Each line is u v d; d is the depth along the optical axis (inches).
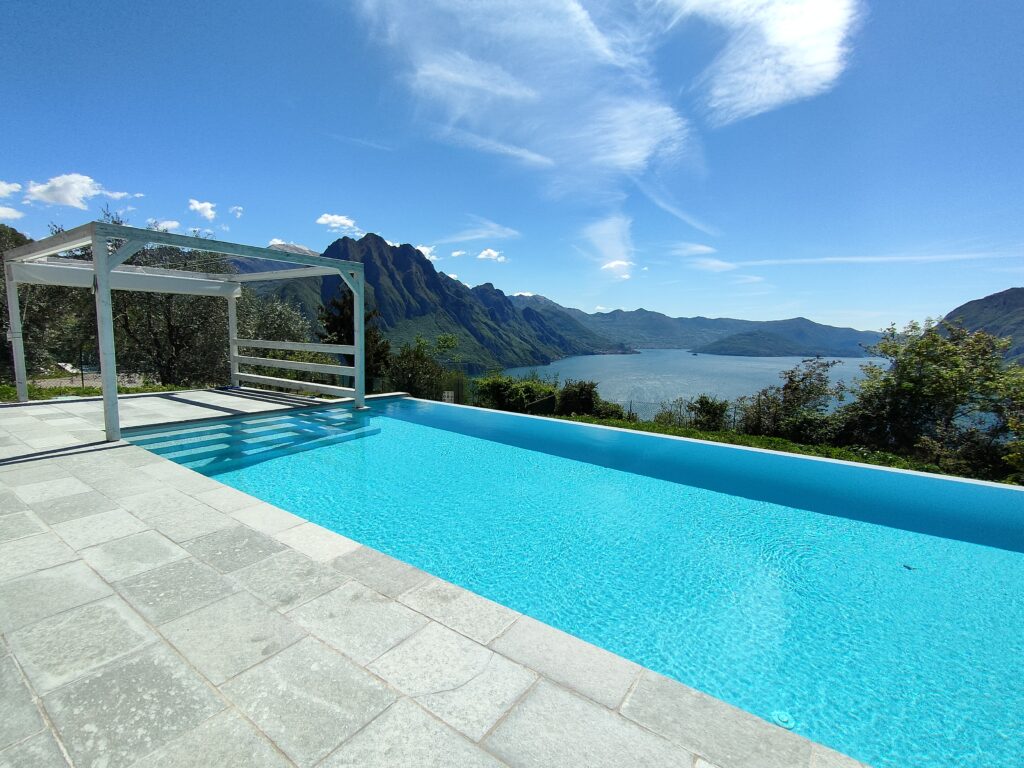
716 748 57.7
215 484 153.0
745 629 115.0
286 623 80.7
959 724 87.0
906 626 117.3
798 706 90.9
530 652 75.5
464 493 201.6
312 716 60.3
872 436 358.6
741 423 418.0
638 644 108.9
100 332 201.0
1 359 498.9
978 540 165.8
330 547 110.8
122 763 52.1
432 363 597.6
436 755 55.0
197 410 303.1
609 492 206.8
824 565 147.6
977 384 317.4
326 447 262.4
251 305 762.8
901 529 173.9
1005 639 112.7
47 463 173.3
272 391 401.7
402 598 89.8
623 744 57.7
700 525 175.2
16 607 83.1
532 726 60.1
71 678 65.7
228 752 54.3
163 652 72.0
